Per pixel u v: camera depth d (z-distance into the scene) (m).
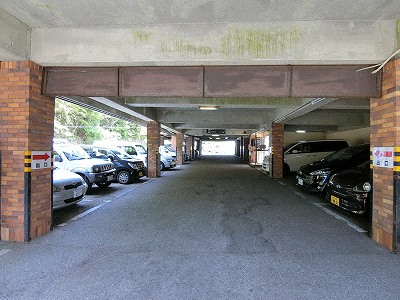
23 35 4.51
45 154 5.04
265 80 4.68
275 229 5.42
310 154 15.45
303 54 4.35
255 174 15.91
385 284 3.29
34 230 4.80
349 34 4.31
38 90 4.86
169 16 4.20
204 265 3.79
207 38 4.45
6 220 4.68
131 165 11.97
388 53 4.28
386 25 4.29
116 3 3.82
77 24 4.52
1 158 4.67
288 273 3.57
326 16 4.17
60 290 3.14
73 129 25.52
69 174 7.02
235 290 3.15
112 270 3.63
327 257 4.07
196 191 9.92
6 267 3.70
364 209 5.70
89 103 9.08
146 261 3.91
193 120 14.14
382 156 4.56
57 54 4.65
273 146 13.98
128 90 4.86
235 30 4.42
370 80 4.57
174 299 2.97
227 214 6.57
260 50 4.39
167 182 12.41
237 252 4.25
